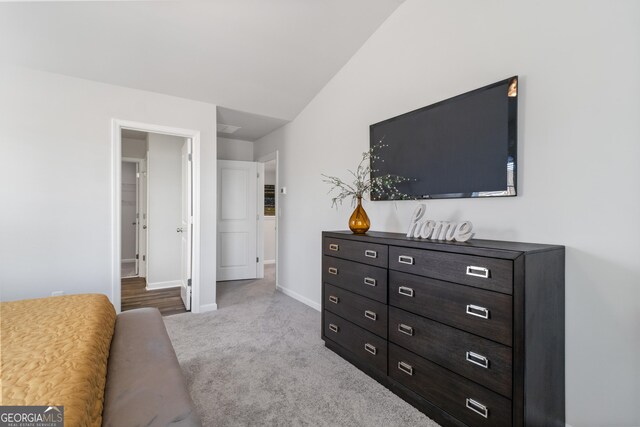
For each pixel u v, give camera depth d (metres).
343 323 2.40
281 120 4.19
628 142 1.38
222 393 1.94
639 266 1.36
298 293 4.04
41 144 2.71
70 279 2.82
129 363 1.28
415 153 2.35
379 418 1.73
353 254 2.30
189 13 2.33
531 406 1.37
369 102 2.84
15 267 2.62
